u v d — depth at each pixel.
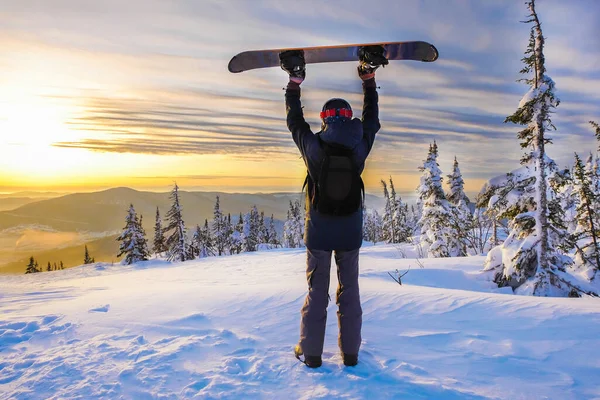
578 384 2.42
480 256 16.52
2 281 23.72
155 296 5.13
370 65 2.94
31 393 2.36
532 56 10.16
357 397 2.24
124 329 3.62
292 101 2.86
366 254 24.56
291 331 3.49
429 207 23.16
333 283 7.32
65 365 2.75
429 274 11.65
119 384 2.45
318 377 2.51
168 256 44.25
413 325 3.65
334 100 2.70
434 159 23.41
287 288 5.22
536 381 2.47
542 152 10.30
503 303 4.18
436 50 3.07
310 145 2.68
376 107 3.03
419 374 2.55
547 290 9.92
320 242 2.68
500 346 3.04
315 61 3.27
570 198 13.77
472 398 2.25
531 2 9.99
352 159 2.65
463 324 3.62
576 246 11.69
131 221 41.91
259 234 70.75
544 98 9.97
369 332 3.47
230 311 4.20
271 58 3.18
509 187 11.26
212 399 2.26
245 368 2.71
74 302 5.10
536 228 10.42
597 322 3.42
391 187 47.88
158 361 2.78
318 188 2.65
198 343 3.12
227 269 20.38
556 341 3.08
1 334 3.51
